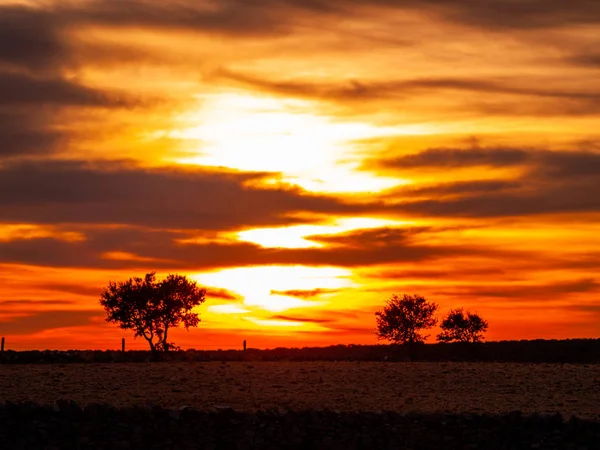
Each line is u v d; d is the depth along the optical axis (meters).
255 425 53.19
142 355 86.62
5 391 60.50
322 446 52.88
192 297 89.75
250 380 67.38
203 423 52.94
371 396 62.97
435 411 57.53
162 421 52.75
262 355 89.62
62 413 52.41
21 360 77.50
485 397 63.50
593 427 54.25
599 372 73.75
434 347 100.31
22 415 52.06
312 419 53.69
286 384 66.31
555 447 53.69
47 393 60.28
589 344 96.06
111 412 52.75
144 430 52.28
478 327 105.50
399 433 53.91
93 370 69.81
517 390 66.19
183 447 52.09
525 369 74.88
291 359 85.94
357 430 53.78
